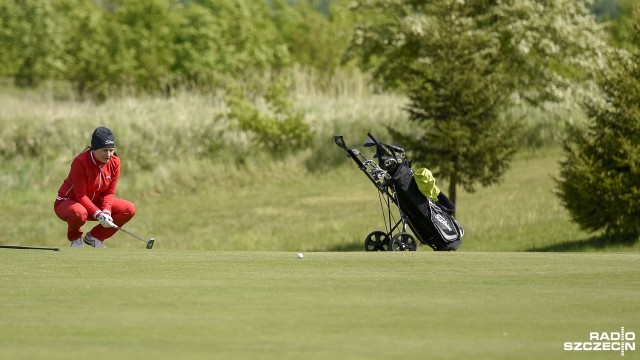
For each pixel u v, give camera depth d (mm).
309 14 153250
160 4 133375
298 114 96125
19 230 78750
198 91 110438
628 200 57344
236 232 76438
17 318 15688
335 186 90625
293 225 77562
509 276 21578
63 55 140500
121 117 98688
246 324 15281
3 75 150375
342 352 13180
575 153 60156
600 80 60812
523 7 80375
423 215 32531
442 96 67500
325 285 19844
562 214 72875
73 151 94250
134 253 26719
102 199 33438
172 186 91000
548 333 14742
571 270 22828
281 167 94500
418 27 79875
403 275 21641
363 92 112750
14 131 95312
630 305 17500
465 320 15805
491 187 84500
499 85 67812
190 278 20891
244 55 128125
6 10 146750
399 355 13016
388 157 33625
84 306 16938
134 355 12867
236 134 96938
